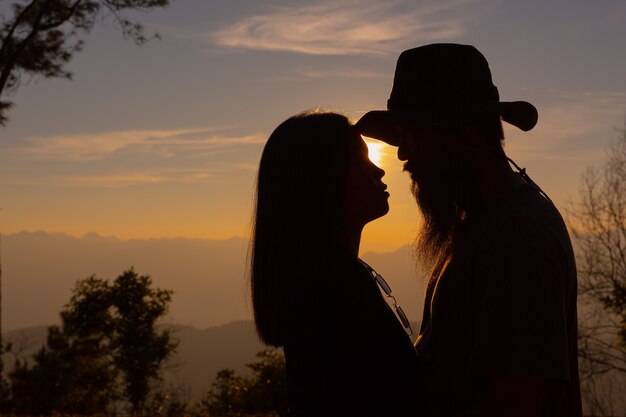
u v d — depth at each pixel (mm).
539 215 1887
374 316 2072
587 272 19156
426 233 2213
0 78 18594
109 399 32281
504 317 1777
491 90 2150
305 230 2189
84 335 33281
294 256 2182
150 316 35000
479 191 2096
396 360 2041
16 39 18797
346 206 2264
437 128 2109
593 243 19609
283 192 2230
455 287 2004
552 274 1795
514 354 1741
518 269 1795
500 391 1759
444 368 2021
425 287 2391
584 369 18703
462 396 1969
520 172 2109
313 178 2217
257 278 2266
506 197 1999
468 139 2105
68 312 33438
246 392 23797
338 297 2084
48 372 27938
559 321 1766
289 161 2238
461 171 2098
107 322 34531
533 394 1741
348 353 2035
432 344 2084
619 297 17031
